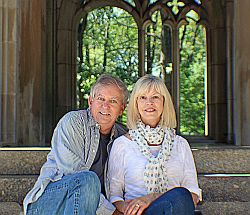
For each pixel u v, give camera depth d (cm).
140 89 318
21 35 876
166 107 319
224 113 1284
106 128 322
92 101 320
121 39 2123
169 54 1803
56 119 1256
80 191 283
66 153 301
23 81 876
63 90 1268
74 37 1293
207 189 418
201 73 2219
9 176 426
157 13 1909
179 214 281
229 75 1243
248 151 464
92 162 312
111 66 2117
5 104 820
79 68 2059
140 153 315
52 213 291
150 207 285
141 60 1342
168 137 317
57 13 1271
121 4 1338
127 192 313
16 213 400
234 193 419
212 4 1301
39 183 295
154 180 309
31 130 885
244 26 855
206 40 1316
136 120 323
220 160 462
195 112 2236
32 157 457
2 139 817
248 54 852
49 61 1217
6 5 823
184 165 320
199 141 1259
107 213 303
